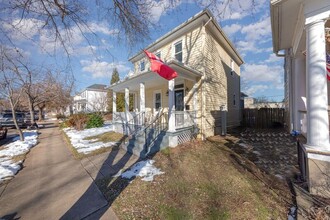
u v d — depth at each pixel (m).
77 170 4.95
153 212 2.92
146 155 5.83
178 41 9.81
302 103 5.95
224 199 3.26
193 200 3.24
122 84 9.95
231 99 13.25
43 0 2.48
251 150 6.68
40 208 3.12
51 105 29.31
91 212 2.97
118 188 3.76
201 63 8.52
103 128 13.88
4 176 4.56
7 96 9.42
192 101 8.89
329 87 5.60
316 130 3.31
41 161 5.90
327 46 4.53
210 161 5.22
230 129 12.22
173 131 6.62
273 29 5.16
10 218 2.86
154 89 11.62
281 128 12.97
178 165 4.91
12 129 15.51
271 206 3.04
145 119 8.49
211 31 9.45
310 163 3.32
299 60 6.07
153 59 5.38
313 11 3.42
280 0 3.65
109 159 5.83
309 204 2.94
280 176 4.29
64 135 11.23
